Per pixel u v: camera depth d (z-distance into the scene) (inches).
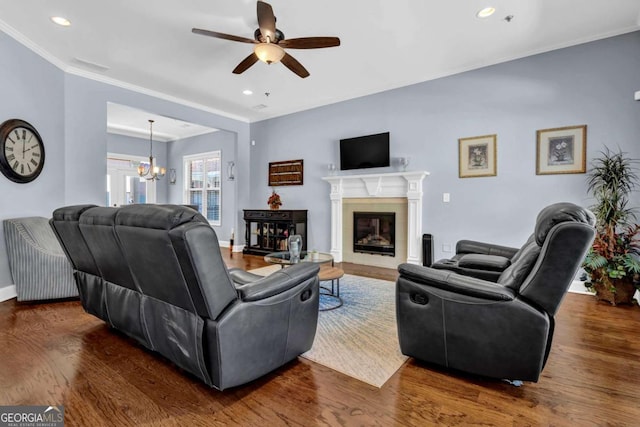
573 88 133.8
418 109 174.1
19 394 62.7
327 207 215.8
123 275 76.9
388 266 188.5
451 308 68.6
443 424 54.8
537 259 64.4
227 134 278.8
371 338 90.5
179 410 58.4
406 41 130.7
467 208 160.1
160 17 113.6
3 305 117.4
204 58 145.3
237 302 61.7
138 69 157.5
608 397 62.2
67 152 154.3
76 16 112.8
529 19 115.6
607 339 88.4
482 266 100.2
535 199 142.9
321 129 215.8
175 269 57.0
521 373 63.9
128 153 301.0
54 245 125.9
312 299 77.8
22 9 108.7
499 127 150.6
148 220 57.2
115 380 68.2
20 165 126.7
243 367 62.9
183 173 315.0
